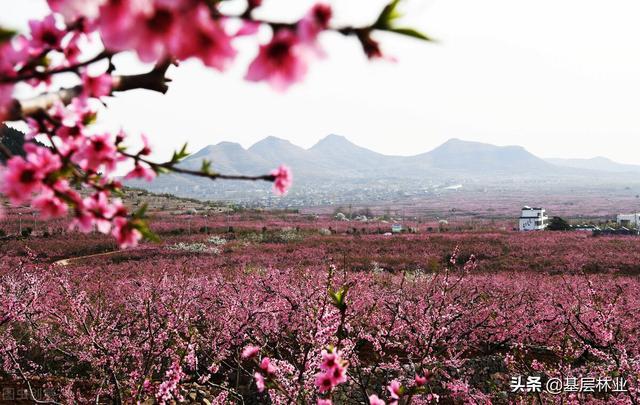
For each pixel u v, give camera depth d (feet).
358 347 33.30
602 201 655.35
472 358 34.71
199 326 36.06
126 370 28.12
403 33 3.06
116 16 2.18
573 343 27.68
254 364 30.58
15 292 32.14
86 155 4.86
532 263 111.24
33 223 167.02
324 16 2.76
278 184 5.34
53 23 3.93
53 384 28.43
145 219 4.70
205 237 163.02
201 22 2.27
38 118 4.55
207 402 24.95
